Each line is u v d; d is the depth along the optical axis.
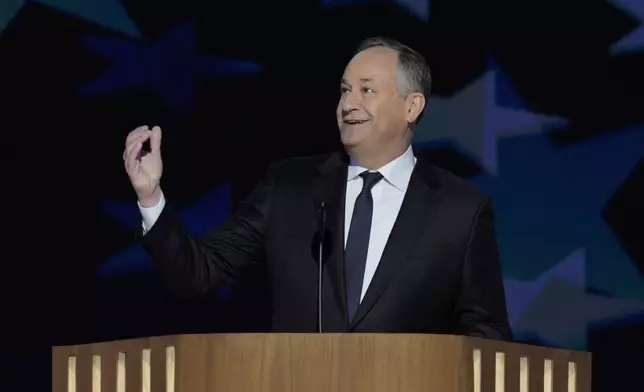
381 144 10.21
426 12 15.33
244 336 8.00
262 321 15.24
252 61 15.46
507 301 15.23
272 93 15.45
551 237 15.16
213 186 15.41
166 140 15.37
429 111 15.31
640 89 15.04
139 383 8.12
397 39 15.38
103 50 15.34
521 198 15.20
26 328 15.16
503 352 8.29
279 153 15.42
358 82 10.29
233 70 15.45
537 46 15.20
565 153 15.15
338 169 10.36
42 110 15.32
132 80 15.35
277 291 9.91
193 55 15.44
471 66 15.28
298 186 10.28
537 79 15.20
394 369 7.95
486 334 9.88
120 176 15.31
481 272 10.05
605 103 15.09
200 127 15.41
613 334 15.05
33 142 15.31
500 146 15.23
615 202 15.09
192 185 15.40
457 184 10.32
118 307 15.22
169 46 15.41
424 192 10.14
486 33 15.27
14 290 15.20
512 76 15.23
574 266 15.12
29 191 15.27
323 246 9.84
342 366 7.94
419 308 9.75
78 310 15.23
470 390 8.03
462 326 10.11
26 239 15.23
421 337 7.98
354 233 9.97
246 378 7.97
